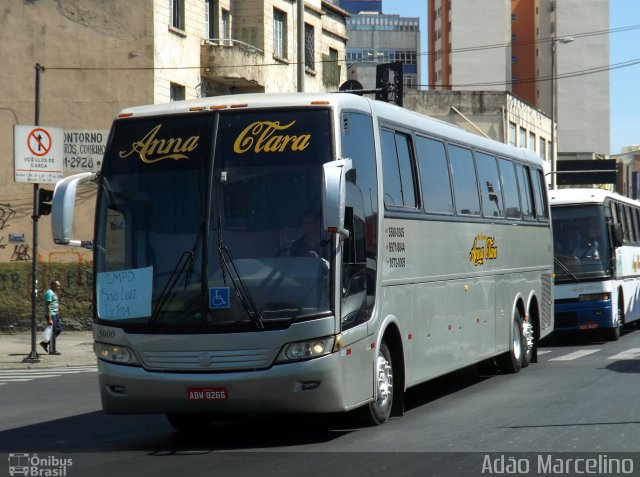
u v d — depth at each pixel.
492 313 20.11
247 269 12.36
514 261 22.03
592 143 143.50
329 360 12.24
